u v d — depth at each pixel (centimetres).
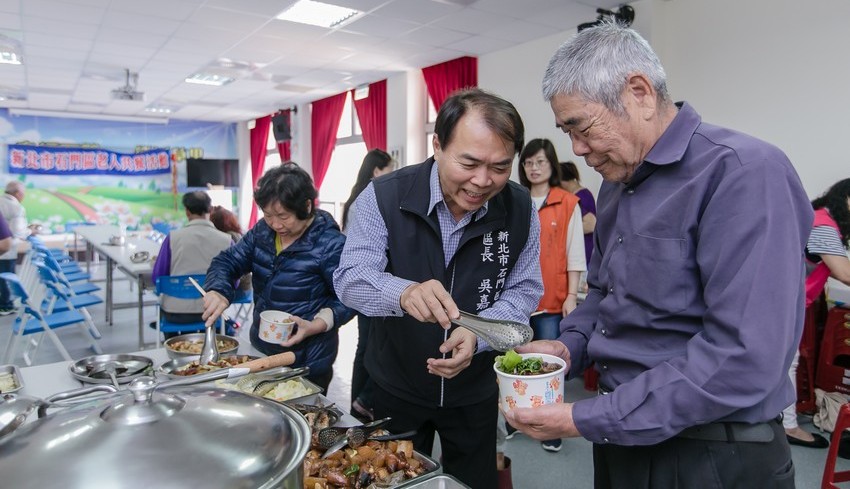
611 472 108
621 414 87
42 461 58
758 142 88
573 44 92
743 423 92
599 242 126
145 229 1080
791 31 348
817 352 315
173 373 151
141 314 420
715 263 86
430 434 152
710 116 393
